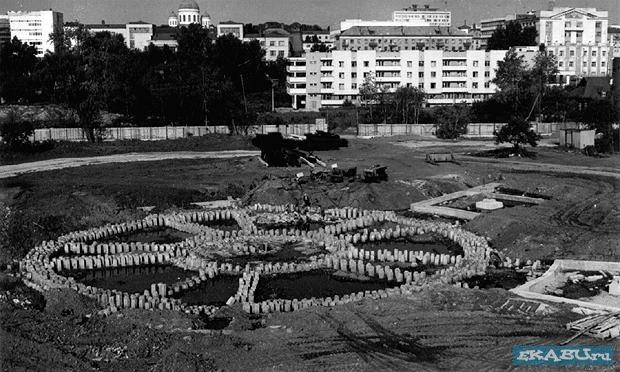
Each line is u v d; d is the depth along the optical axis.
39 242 43.97
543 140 99.69
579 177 64.56
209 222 51.38
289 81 147.25
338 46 175.50
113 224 49.12
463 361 23.70
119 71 106.88
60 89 93.88
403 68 146.38
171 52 160.50
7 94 128.38
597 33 179.25
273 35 192.75
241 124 107.69
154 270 39.75
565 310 28.64
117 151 85.06
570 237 41.53
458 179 63.19
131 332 26.95
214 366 23.64
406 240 45.34
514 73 129.38
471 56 146.75
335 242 43.09
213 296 34.78
